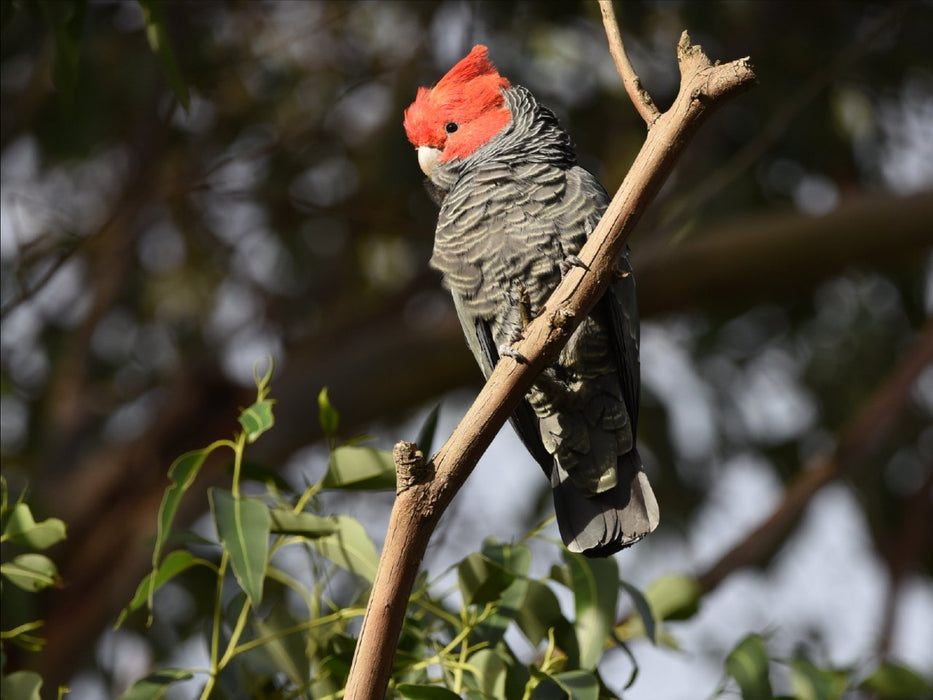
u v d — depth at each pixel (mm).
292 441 11867
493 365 7250
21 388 12578
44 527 5383
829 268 11680
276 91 12234
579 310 4742
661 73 11516
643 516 6453
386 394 12008
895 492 12938
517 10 11070
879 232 11633
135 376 12891
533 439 7211
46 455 12234
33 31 10258
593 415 6734
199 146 12211
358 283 13328
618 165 11773
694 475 12375
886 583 12383
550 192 6758
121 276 12508
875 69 11617
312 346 12734
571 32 11297
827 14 11625
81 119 11172
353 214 11258
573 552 5594
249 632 5547
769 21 11570
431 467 4590
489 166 6953
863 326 12773
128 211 11812
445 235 7027
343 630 5699
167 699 6461
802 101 10141
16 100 11375
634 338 7008
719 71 4469
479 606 5531
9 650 10586
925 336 11625
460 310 7215
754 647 5484
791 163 12133
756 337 12867
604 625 5441
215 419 12312
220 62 11820
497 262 6832
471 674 5230
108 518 11969
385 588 4500
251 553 4863
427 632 5582
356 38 12625
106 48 11375
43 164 11789
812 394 12805
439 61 12172
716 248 11531
